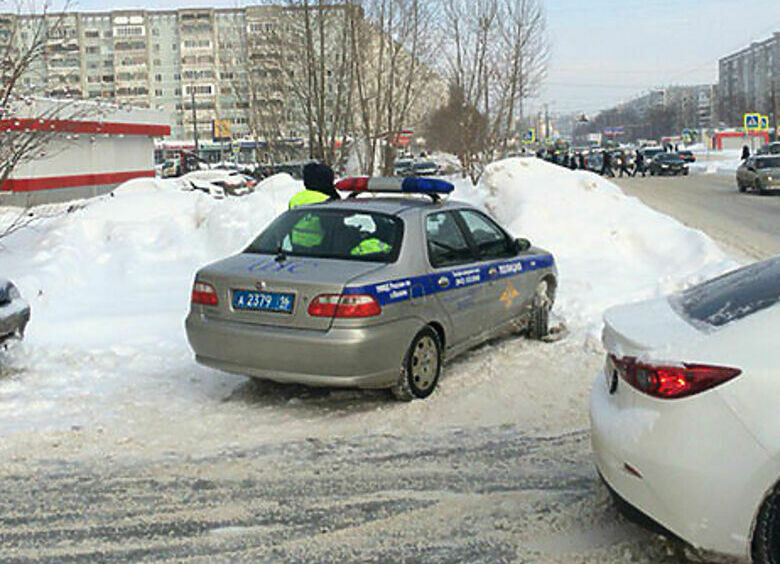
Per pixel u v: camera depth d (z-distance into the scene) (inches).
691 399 127.0
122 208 698.2
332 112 735.7
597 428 143.5
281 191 680.4
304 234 252.4
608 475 140.3
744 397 124.3
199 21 3656.5
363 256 239.3
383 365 226.2
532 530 157.6
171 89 3752.5
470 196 687.1
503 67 1043.9
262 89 788.6
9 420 227.0
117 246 556.4
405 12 776.9
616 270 459.2
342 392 252.1
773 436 122.0
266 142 804.6
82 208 709.9
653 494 130.3
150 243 565.9
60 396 248.4
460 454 199.5
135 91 3747.5
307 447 205.9
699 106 6934.1
